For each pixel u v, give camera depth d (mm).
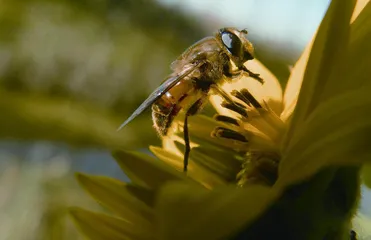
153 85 386
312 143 92
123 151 100
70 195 281
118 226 99
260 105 108
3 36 408
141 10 421
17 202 280
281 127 105
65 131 342
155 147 109
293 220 94
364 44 94
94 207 273
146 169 99
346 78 94
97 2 436
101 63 399
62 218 264
